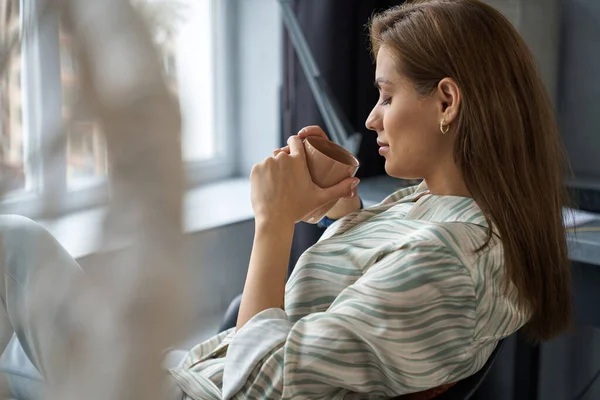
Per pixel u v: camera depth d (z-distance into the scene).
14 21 0.49
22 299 0.64
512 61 0.92
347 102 2.35
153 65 0.46
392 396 0.91
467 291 0.86
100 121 0.46
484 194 0.91
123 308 0.49
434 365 0.86
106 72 0.46
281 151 1.01
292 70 2.29
